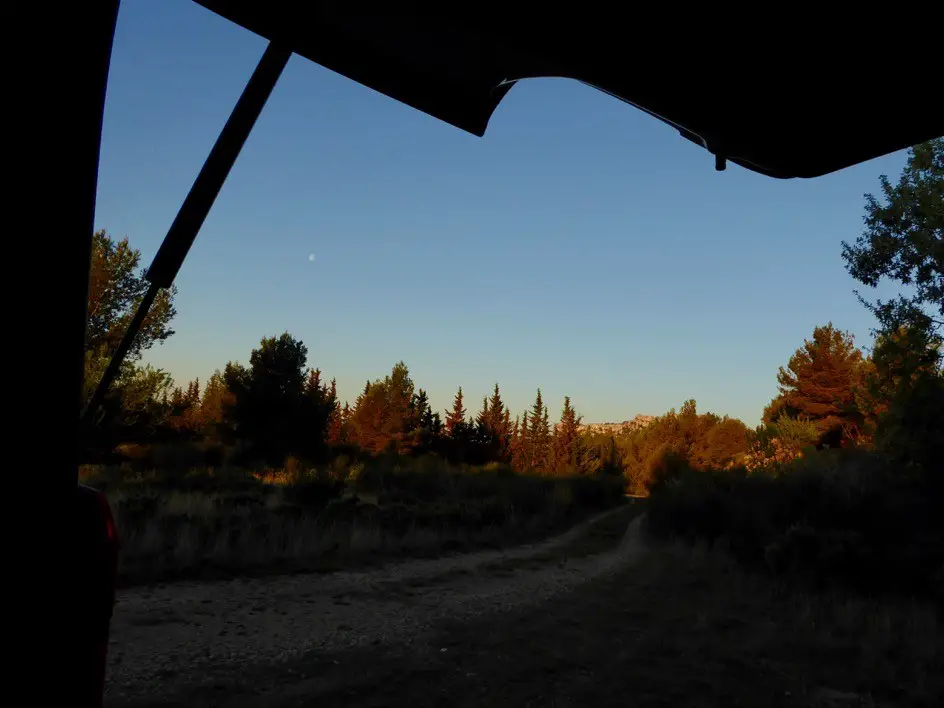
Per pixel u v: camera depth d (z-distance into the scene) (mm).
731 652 5906
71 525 698
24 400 595
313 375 46625
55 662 680
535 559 12289
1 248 562
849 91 947
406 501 17844
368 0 829
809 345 32875
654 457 50500
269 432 27469
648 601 8219
